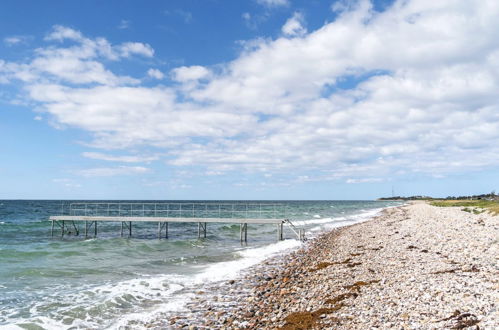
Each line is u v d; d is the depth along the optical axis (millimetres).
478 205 66188
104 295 15078
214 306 13242
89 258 24672
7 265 21656
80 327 11508
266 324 10578
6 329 11117
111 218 39375
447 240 24266
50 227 49438
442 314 9156
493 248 18922
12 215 74812
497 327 7863
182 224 57656
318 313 10695
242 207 120688
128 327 11375
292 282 16188
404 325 8703
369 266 17734
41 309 13227
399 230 35156
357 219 63531
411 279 13664
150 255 26625
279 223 34938
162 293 15391
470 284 11961
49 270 20094
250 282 17016
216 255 26062
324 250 26219
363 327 9008
